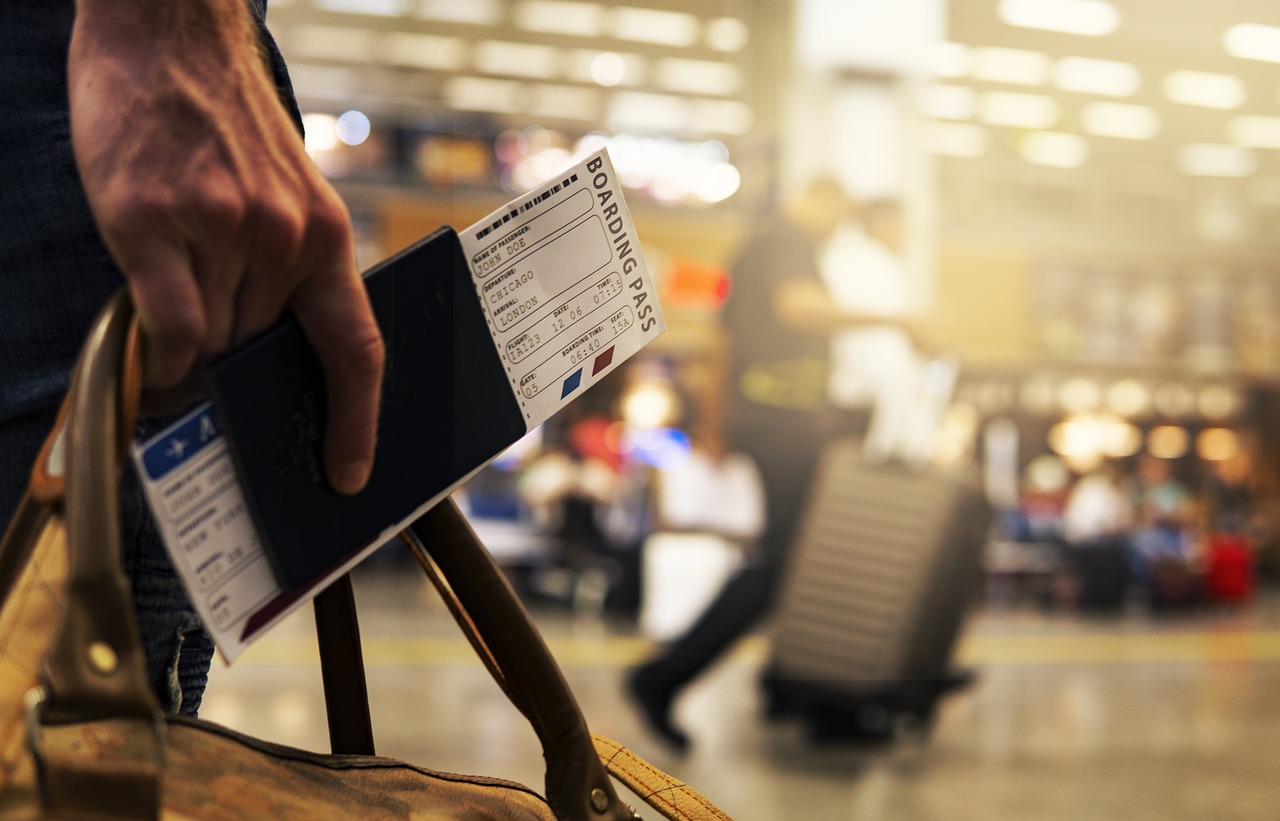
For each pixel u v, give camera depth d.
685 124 9.25
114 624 0.27
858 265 3.89
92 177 0.29
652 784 0.46
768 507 3.27
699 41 9.51
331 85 9.52
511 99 10.23
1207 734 3.39
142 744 0.26
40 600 0.29
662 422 8.80
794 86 4.52
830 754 3.05
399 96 9.65
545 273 0.39
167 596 0.45
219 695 3.50
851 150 4.47
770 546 3.23
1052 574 9.52
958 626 3.24
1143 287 10.14
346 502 0.34
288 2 9.30
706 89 10.02
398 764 0.38
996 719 3.66
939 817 2.35
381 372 0.33
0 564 0.30
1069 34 8.58
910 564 3.16
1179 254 10.20
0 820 0.26
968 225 9.21
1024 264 9.46
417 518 0.40
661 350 8.80
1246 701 4.05
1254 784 2.70
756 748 3.10
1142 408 10.50
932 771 2.84
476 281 0.37
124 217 0.28
